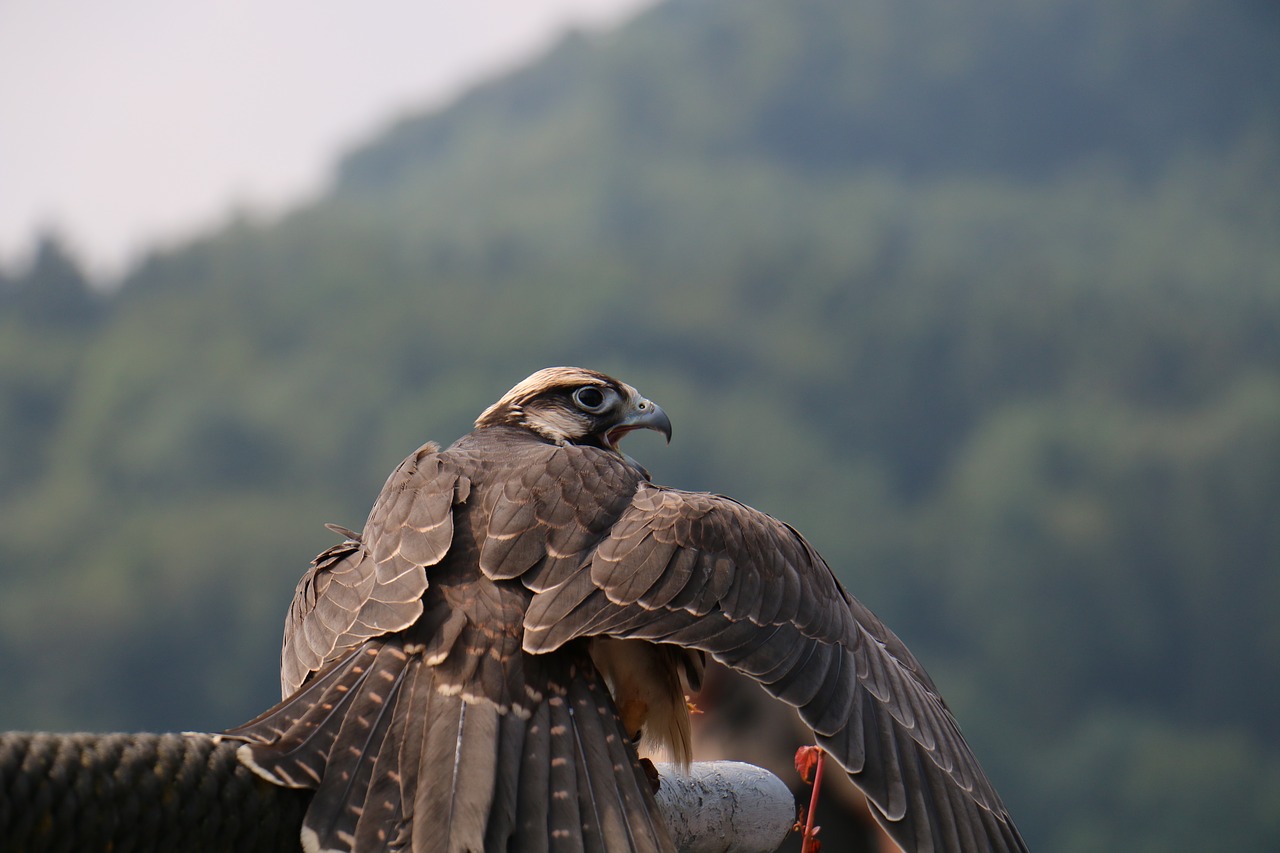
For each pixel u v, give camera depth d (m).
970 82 132.25
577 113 134.12
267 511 59.94
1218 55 131.12
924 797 2.96
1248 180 118.88
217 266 90.25
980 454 67.44
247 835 2.41
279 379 75.44
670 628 2.96
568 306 82.19
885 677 3.23
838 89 134.25
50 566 54.75
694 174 121.81
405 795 2.55
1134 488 62.59
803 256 91.00
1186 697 55.50
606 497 3.22
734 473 68.12
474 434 4.13
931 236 108.94
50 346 80.81
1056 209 114.62
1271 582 58.97
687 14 154.25
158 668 49.03
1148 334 78.06
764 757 4.68
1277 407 67.69
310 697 2.71
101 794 2.19
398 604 2.94
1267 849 45.66
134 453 66.75
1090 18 135.38
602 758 2.74
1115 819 46.84
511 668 2.83
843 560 59.84
